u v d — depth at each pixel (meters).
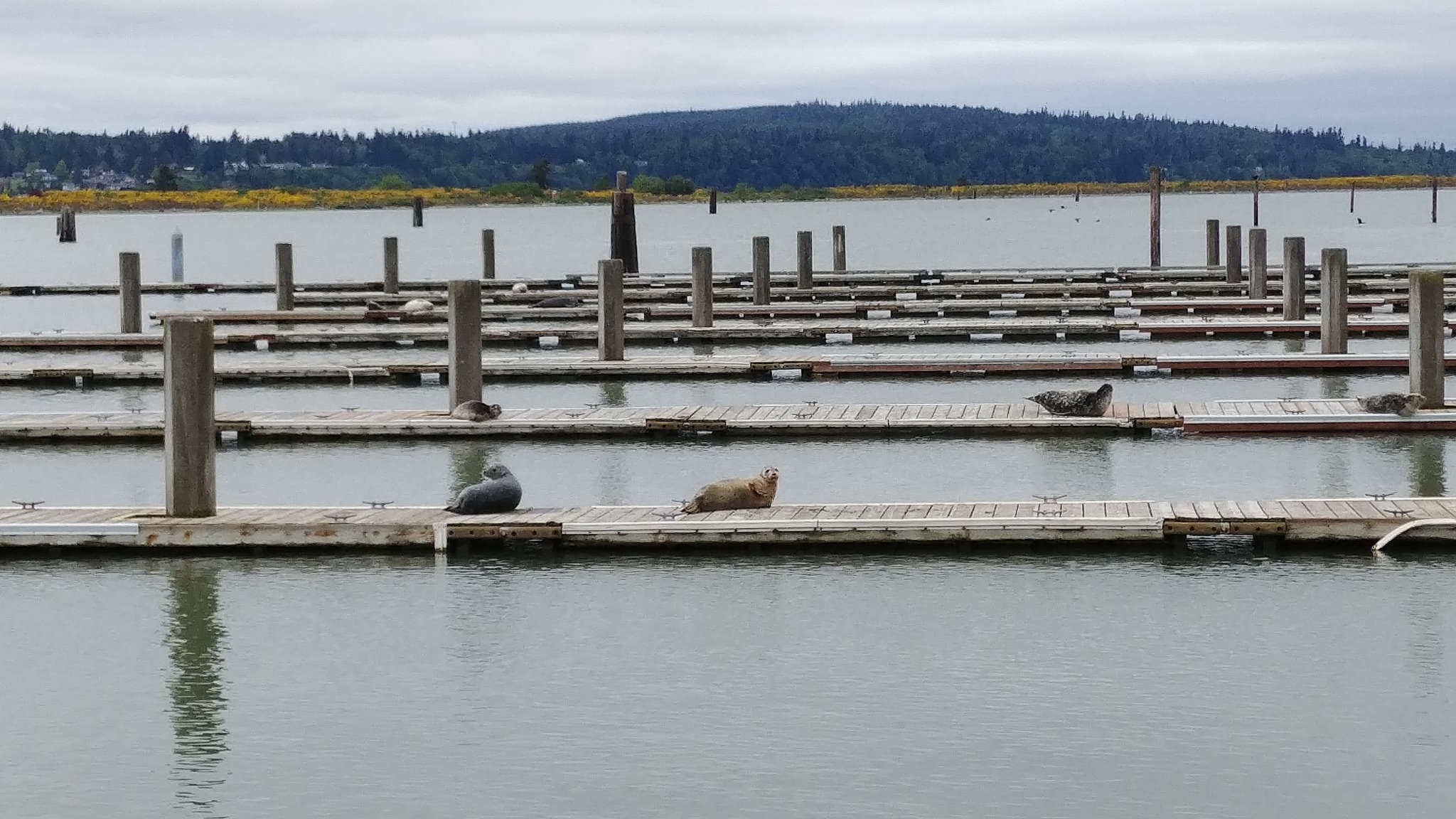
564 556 20.27
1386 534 19.88
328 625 17.88
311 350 43.09
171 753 14.58
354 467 26.20
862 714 15.16
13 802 13.62
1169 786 13.58
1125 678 15.95
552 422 28.16
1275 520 19.91
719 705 15.44
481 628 17.70
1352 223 137.75
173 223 188.38
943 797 13.45
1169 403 28.98
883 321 45.62
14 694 16.03
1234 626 17.31
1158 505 20.89
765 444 27.41
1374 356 35.03
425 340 43.56
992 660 16.50
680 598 18.62
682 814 13.22
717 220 177.38
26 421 28.69
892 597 18.53
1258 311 47.72
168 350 20.72
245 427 28.17
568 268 88.81
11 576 19.81
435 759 14.36
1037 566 19.62
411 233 145.00
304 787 13.85
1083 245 109.12
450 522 20.55
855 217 184.62
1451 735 14.45
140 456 27.42
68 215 123.19
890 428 27.78
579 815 13.23
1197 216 167.25
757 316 48.34
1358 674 15.90
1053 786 13.61
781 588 18.94
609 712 15.33
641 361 35.66
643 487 24.36
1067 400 28.02
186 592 19.09
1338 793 13.41
